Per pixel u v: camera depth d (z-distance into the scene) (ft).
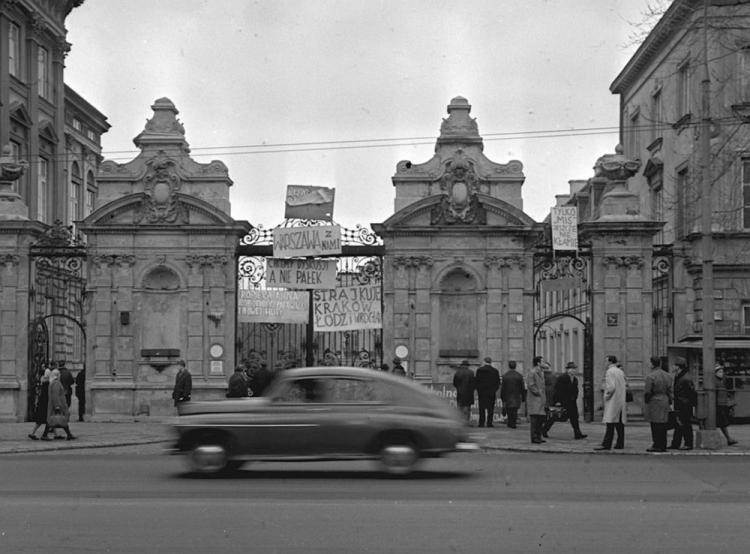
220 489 58.70
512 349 114.42
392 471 64.69
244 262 117.08
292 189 115.96
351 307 115.85
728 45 115.03
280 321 116.16
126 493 56.95
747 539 43.21
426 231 114.52
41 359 118.21
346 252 115.34
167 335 115.75
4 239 115.14
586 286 116.67
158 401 114.83
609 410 85.10
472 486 60.29
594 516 48.60
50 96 186.29
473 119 116.67
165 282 116.47
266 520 47.32
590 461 76.59
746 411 115.14
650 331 114.01
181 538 43.34
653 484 61.62
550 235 120.37
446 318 115.65
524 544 42.06
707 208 87.66
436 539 43.04
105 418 114.52
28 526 46.03
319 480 63.67
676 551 40.83
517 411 111.34
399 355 114.01
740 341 114.11
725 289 124.98
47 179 185.47
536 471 68.90
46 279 134.92
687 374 86.28
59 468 70.74
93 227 115.03
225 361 114.62
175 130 117.39
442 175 115.34
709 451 84.17
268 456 65.05
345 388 65.87
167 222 115.34
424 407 65.62
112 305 115.55
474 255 114.93
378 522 46.83
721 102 120.37
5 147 120.88
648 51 155.84
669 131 144.97
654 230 114.32
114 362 115.14
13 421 113.70
